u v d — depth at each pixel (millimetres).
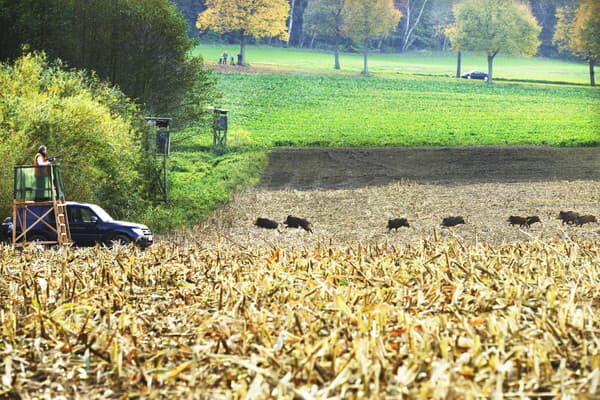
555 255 17047
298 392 9125
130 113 68938
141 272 17453
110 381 10578
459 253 17484
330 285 14242
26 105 53656
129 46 87250
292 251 20719
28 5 83312
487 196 75188
